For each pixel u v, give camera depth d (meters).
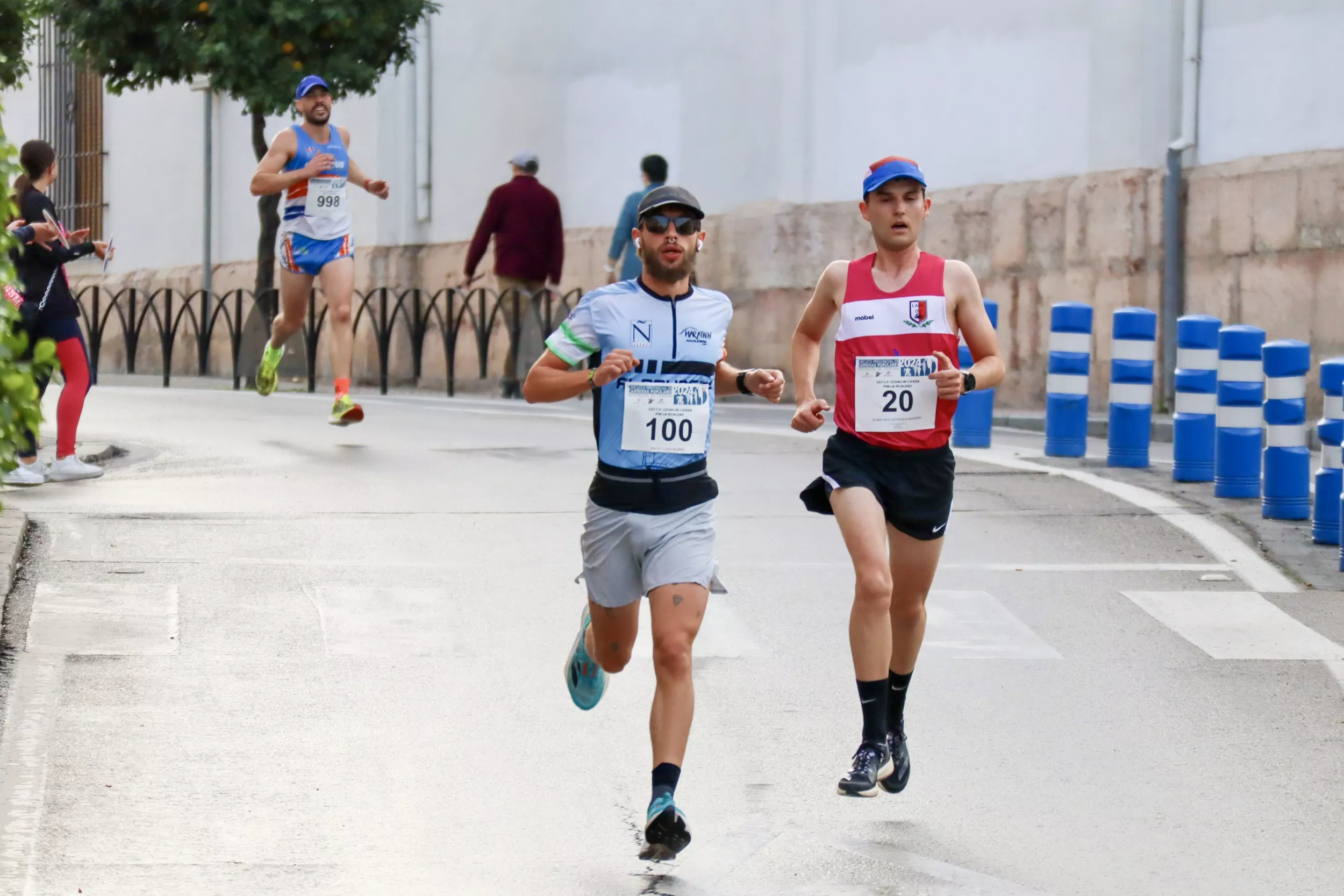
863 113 60.31
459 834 17.02
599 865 16.33
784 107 62.00
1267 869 16.58
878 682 18.11
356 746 19.45
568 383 17.27
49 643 22.38
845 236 60.59
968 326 18.95
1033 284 55.59
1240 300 50.69
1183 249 52.31
